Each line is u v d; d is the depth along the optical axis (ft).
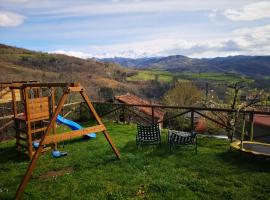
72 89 21.71
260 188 18.72
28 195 18.81
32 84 25.26
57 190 19.39
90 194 18.57
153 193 18.39
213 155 26.09
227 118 52.90
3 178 22.08
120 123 43.68
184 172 22.00
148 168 23.03
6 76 113.80
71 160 25.93
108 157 26.08
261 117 57.31
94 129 23.94
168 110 75.51
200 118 76.59
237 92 64.44
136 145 30.53
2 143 33.01
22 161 26.43
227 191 18.37
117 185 19.90
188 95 114.01
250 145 26.73
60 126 42.09
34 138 32.14
